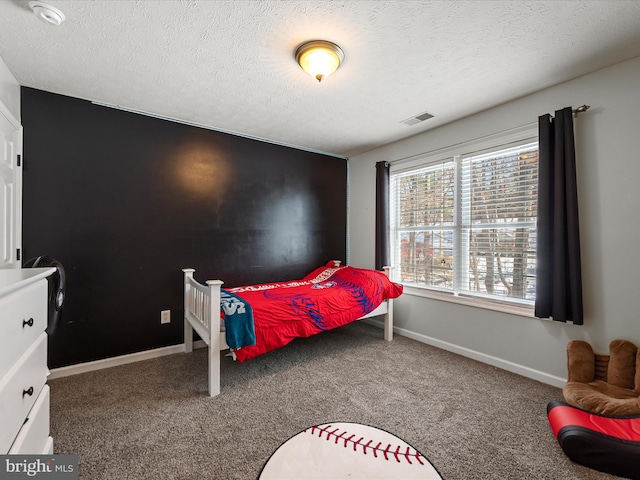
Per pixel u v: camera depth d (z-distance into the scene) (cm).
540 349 236
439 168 318
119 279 263
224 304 222
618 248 200
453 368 258
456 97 248
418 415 189
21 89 224
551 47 182
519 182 255
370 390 220
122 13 152
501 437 168
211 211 313
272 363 267
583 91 215
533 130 241
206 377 238
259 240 348
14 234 210
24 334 103
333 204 418
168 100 251
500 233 268
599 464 142
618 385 188
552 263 223
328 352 295
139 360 270
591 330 211
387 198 363
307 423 180
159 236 283
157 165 282
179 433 169
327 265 395
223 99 250
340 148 388
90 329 250
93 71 206
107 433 168
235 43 178
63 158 239
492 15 155
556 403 177
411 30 167
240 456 152
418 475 99
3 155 192
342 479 97
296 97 247
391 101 255
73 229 243
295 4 148
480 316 276
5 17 154
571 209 210
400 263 362
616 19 158
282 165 368
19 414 98
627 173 197
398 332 352
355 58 193
